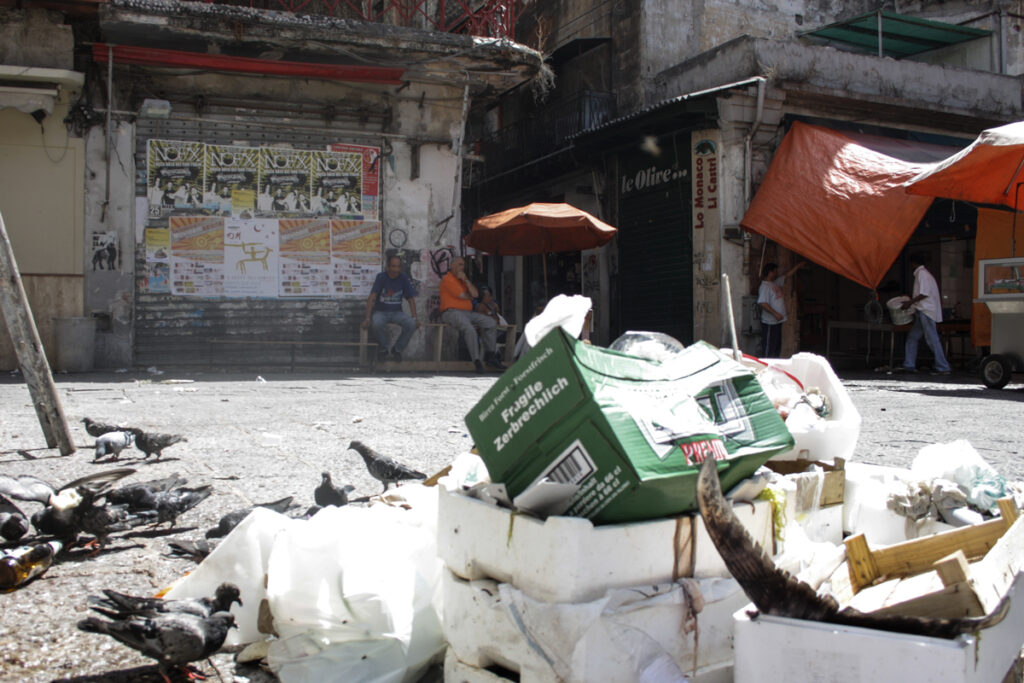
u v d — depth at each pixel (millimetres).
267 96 13812
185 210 13398
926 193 11367
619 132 16516
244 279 13680
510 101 22266
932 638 1466
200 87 13453
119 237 13070
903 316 14203
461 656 1892
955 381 12148
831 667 1521
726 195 15414
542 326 2039
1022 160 10422
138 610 1962
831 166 14414
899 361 16422
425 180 14734
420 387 10148
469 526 1922
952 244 17469
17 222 12625
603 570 1703
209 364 13500
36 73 12148
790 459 2865
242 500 3729
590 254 18594
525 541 1747
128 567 2811
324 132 14109
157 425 6203
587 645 1638
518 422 1945
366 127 14375
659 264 16797
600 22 19609
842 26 18062
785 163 14859
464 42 13695
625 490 1750
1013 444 5633
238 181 13664
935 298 13914
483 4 15875
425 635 2086
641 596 1717
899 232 13484
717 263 15523
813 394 3178
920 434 6152
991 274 10508
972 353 16453
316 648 2006
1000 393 9969
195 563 2846
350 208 14266
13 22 12438
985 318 13633
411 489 2713
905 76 16734
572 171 19000
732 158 15398
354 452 5023
